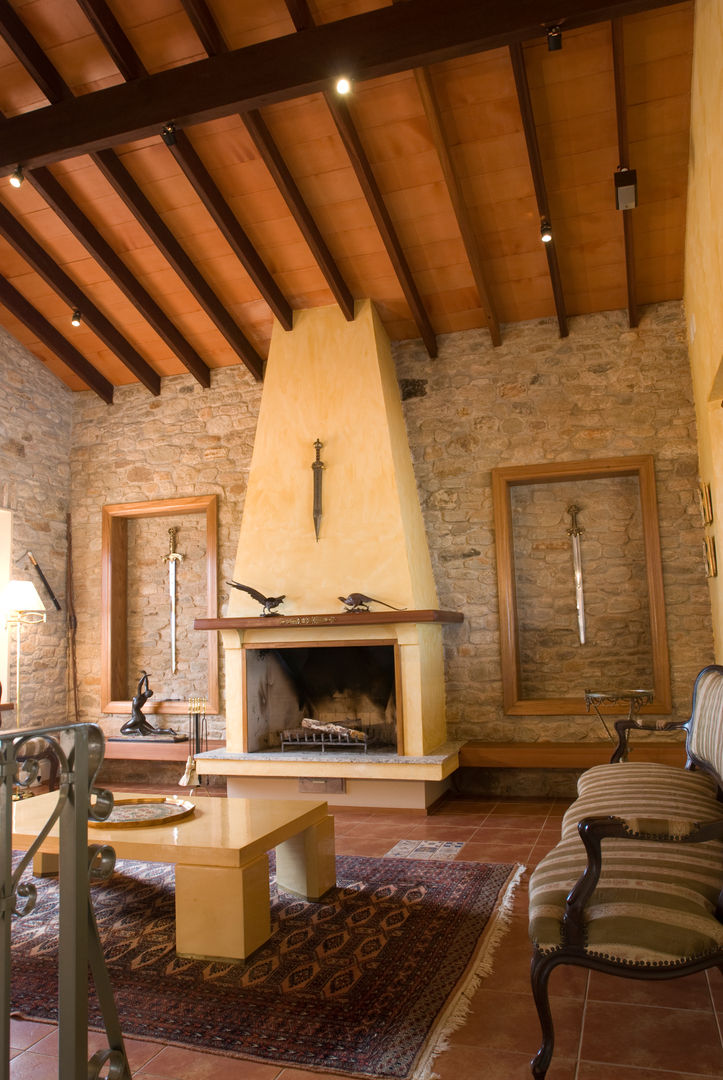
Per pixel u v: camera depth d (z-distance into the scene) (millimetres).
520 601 6379
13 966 3027
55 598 7277
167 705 7059
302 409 6277
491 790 6074
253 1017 2568
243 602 6117
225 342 6988
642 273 5828
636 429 6020
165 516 7480
